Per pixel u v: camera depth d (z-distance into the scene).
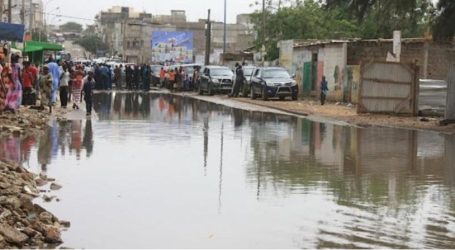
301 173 12.47
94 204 9.39
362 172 12.76
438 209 9.51
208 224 8.38
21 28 24.27
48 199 9.61
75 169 12.32
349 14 24.64
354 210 9.35
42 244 7.33
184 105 33.75
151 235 7.80
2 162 11.41
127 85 53.38
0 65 20.34
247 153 15.17
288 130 21.16
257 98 40.25
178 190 10.51
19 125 18.89
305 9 61.38
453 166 13.72
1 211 7.99
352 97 35.53
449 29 23.30
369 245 7.52
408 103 28.08
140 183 11.03
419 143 18.00
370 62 27.97
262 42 58.75
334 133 20.47
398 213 9.20
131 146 15.96
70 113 25.72
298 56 44.84
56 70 27.77
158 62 92.69
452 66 23.55
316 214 9.05
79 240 7.54
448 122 23.67
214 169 12.71
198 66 52.81
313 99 40.72
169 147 15.96
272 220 8.64
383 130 21.83
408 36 36.34
